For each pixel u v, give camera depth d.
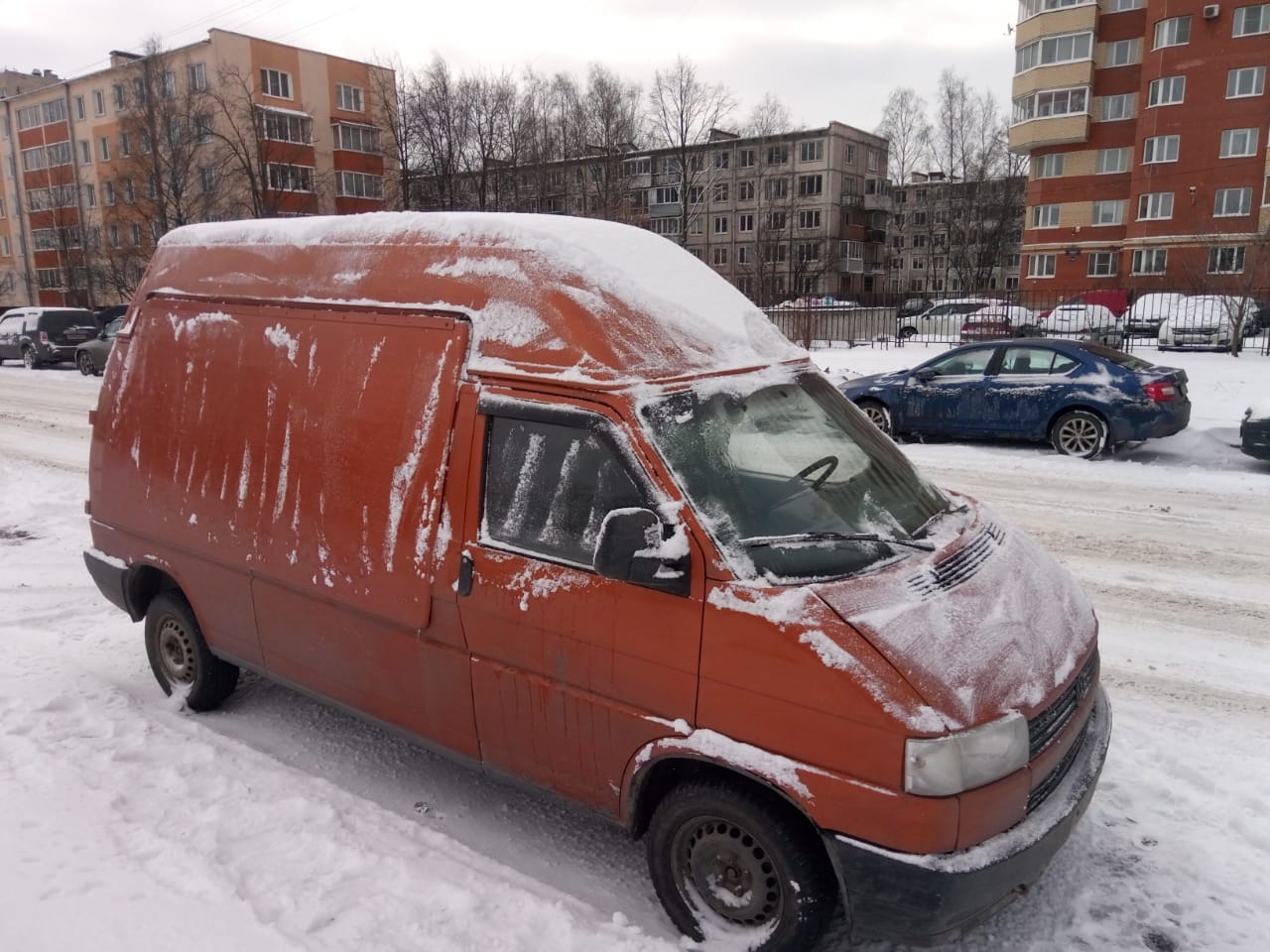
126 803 3.65
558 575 3.05
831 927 3.10
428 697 3.50
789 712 2.62
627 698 2.94
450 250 3.58
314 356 3.84
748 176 78.88
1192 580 6.73
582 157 62.81
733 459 3.07
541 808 3.87
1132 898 3.20
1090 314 27.69
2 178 70.62
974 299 39.59
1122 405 11.05
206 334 4.35
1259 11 46.94
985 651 2.73
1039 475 10.50
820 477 3.29
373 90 61.91
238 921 2.91
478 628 3.26
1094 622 3.38
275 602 3.99
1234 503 9.05
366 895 3.09
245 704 4.84
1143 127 50.97
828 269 77.25
